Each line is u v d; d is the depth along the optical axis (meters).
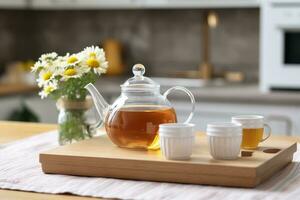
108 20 4.52
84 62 1.95
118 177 1.69
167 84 3.98
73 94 1.97
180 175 1.63
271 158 1.67
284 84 3.55
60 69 1.94
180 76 4.26
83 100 1.99
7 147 2.04
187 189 1.59
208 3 3.92
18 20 4.64
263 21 3.57
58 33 4.66
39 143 2.09
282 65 3.54
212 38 4.27
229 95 3.55
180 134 1.65
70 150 1.77
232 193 1.56
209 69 4.16
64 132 2.00
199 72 4.20
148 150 1.77
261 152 1.74
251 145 1.77
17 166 1.81
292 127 3.44
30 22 4.70
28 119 3.78
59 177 1.71
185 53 4.35
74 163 1.72
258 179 1.60
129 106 1.78
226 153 1.65
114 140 1.79
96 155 1.71
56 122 4.02
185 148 1.66
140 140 1.76
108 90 3.81
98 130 2.27
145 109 1.78
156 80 4.14
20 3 4.27
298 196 1.53
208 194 1.55
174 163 1.63
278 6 3.51
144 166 1.66
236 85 3.93
